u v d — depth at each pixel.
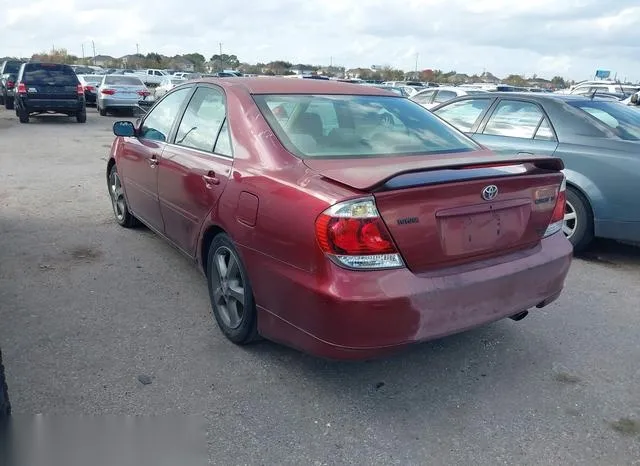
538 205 3.28
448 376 3.37
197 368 3.35
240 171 3.39
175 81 27.92
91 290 4.41
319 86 4.10
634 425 2.97
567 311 4.34
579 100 6.01
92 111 22.92
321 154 3.33
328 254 2.72
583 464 2.68
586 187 5.38
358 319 2.69
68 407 2.93
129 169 5.34
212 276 3.76
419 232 2.80
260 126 3.48
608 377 3.42
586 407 3.12
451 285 2.86
